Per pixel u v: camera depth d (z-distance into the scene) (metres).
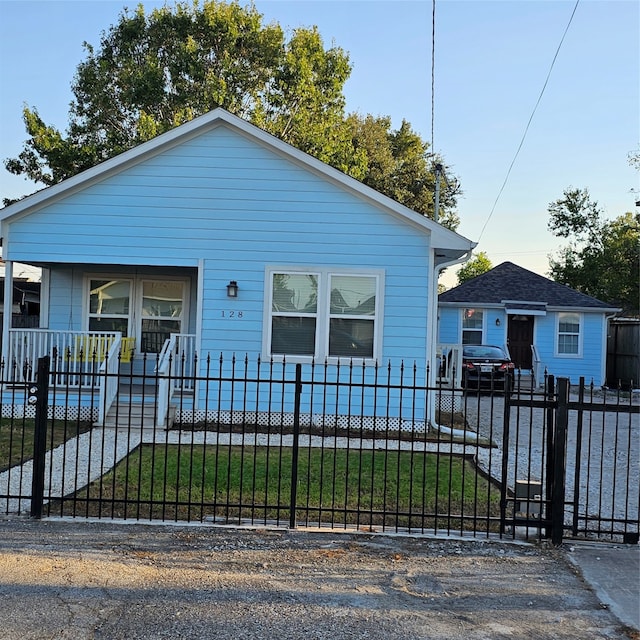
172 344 12.08
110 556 5.27
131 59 30.61
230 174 12.48
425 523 6.55
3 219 12.40
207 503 6.47
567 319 24.72
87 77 30.95
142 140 27.55
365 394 12.41
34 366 12.35
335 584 4.86
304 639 3.99
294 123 31.17
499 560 5.49
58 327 14.32
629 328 24.78
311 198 12.45
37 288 22.41
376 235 12.43
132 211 12.52
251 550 5.53
